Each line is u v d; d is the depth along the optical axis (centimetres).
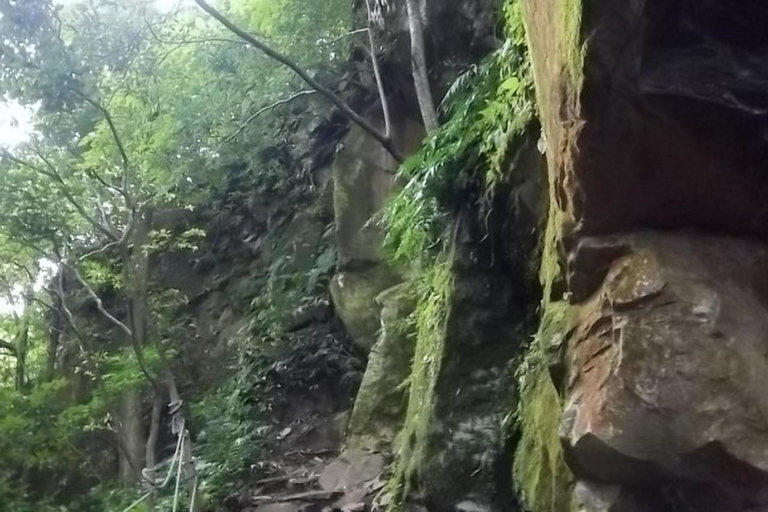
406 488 502
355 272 872
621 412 265
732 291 274
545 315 339
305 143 1008
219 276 1048
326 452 798
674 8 250
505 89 449
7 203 684
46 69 596
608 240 292
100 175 729
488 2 615
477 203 490
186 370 989
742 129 262
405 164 541
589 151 274
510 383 462
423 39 674
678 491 271
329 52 895
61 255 807
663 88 257
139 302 766
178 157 884
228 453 768
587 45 250
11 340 1130
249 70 884
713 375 261
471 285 487
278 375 877
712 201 279
